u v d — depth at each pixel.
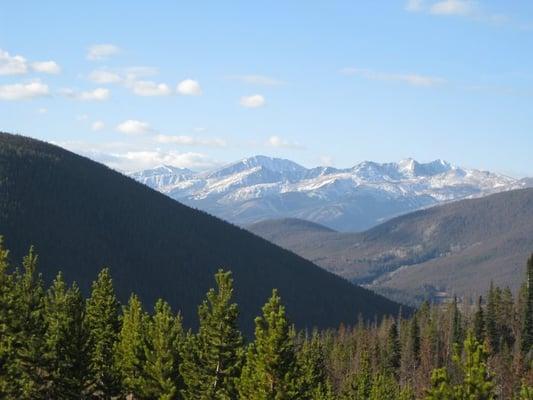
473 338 34.06
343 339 163.62
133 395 62.38
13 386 49.00
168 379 57.12
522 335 120.88
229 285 56.03
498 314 134.25
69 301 55.28
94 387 58.81
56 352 52.25
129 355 66.12
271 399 47.47
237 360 55.94
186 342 61.06
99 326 67.62
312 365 81.44
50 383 53.62
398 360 130.88
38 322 53.16
